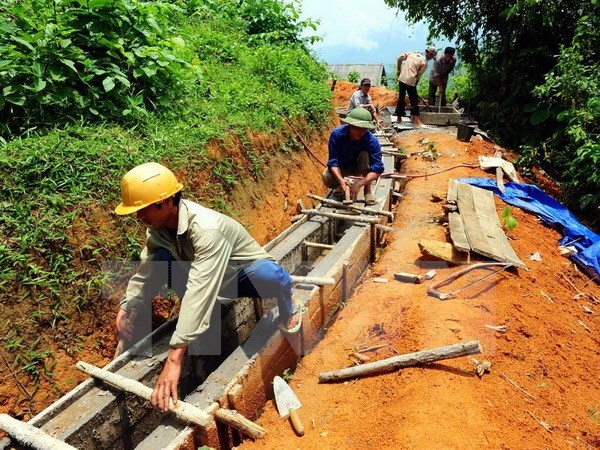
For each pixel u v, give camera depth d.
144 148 4.18
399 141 8.80
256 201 5.27
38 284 3.06
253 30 9.45
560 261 4.96
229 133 5.25
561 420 2.85
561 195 7.22
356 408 2.83
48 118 3.96
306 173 6.66
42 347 3.01
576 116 7.02
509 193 6.17
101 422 2.62
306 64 9.14
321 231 5.30
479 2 9.91
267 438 2.74
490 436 2.49
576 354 3.58
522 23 9.18
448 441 2.44
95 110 4.23
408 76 9.35
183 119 4.98
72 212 3.36
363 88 8.53
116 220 3.60
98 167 3.66
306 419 2.85
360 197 5.89
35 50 3.92
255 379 3.01
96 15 4.45
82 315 3.25
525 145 8.09
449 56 10.09
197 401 2.72
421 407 2.65
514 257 4.34
